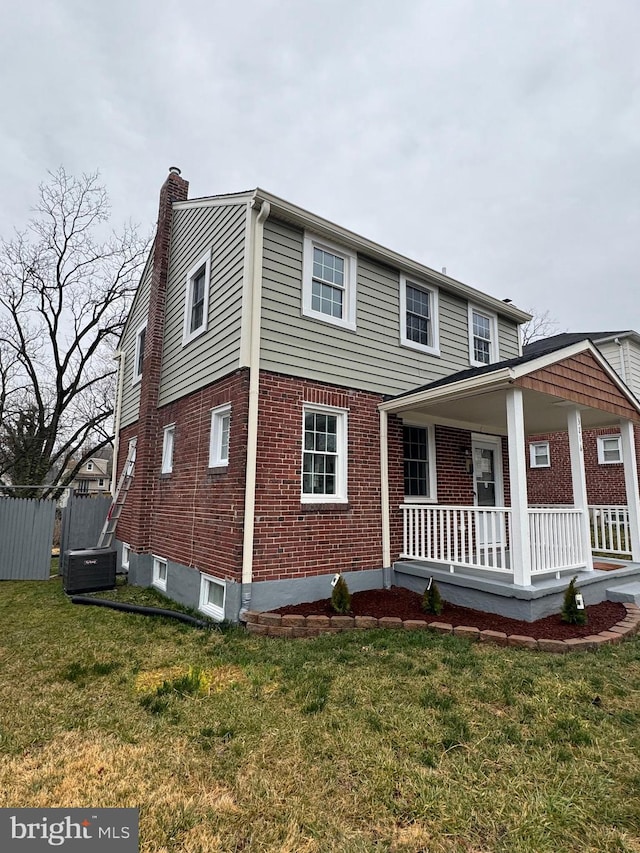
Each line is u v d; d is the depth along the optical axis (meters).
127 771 2.87
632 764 2.93
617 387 7.81
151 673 4.48
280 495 6.34
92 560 8.70
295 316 6.92
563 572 6.99
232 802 2.61
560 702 3.73
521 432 6.00
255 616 5.75
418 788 2.70
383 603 6.47
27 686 4.18
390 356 8.15
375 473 7.54
